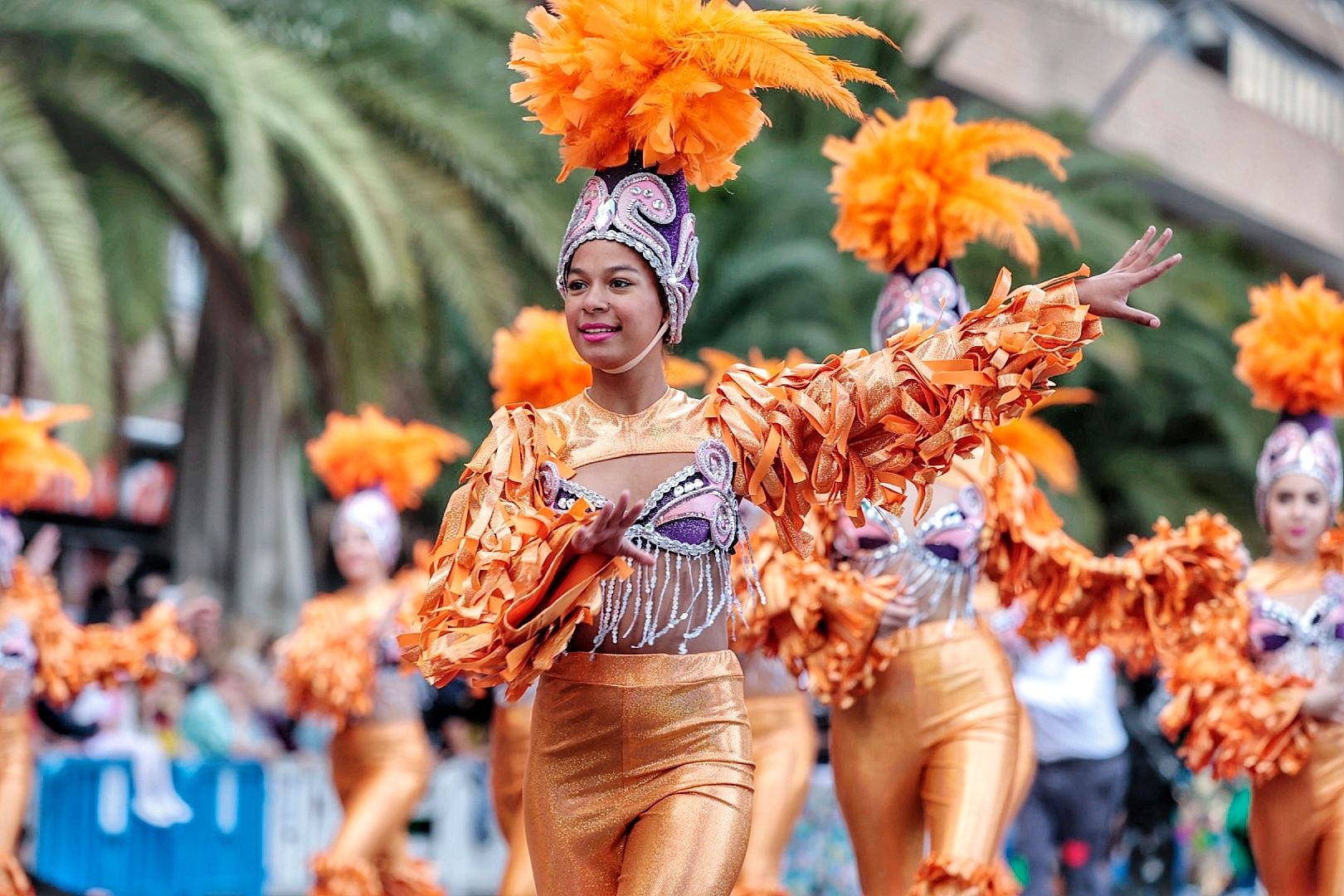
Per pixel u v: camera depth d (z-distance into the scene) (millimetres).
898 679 13000
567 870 8953
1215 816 26750
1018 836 21281
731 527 9062
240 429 33906
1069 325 8766
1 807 17562
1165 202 58594
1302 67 65875
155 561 34000
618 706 8844
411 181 28141
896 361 8984
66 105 26047
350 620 19281
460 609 8477
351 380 29031
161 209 27562
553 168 29547
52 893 22984
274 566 34219
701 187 9242
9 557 18172
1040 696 20812
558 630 8430
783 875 22938
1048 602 13594
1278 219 61625
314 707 19344
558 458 8938
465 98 28422
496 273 28422
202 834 24328
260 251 27359
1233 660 14352
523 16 29391
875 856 13180
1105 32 55125
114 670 18750
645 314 8914
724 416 9086
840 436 8938
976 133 13578
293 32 28641
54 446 18375
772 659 14336
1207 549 13719
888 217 13508
